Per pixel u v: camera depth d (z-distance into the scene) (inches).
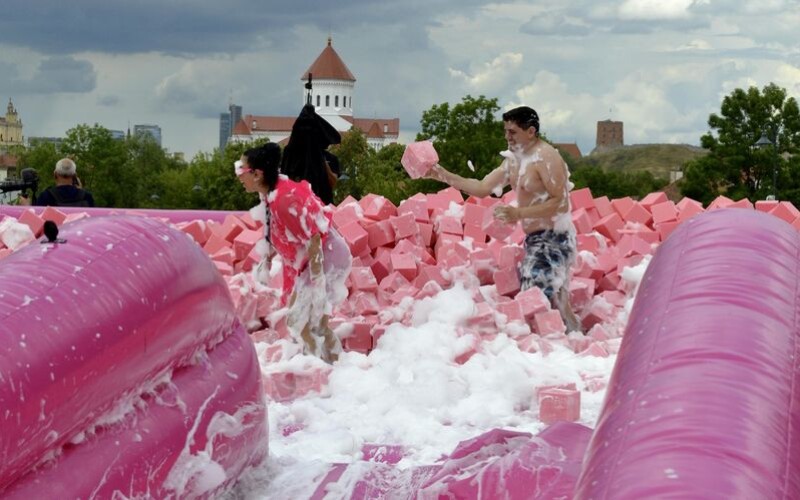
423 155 340.8
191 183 4879.4
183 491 159.9
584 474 106.1
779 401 108.4
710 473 94.3
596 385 279.9
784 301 132.5
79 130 4790.8
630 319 140.0
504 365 279.0
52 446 132.5
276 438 236.4
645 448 100.7
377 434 239.1
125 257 158.2
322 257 298.4
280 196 293.4
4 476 122.0
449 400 261.7
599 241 418.6
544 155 335.9
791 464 99.7
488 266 372.8
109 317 145.1
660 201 457.4
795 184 2320.4
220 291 190.1
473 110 2780.5
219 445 172.7
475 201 440.1
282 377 273.7
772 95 2330.2
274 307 337.7
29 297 136.3
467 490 164.6
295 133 495.8
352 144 3750.0
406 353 301.9
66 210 469.1
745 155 2336.4
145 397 159.2
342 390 272.1
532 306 328.8
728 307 127.6
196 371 176.7
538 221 341.7
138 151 5772.6
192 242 184.1
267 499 190.5
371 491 193.8
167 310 161.2
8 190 600.7
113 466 142.0
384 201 413.7
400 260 379.6
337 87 7770.7
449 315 324.5
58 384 130.0
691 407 105.2
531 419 253.4
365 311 353.1
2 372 122.1
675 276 141.3
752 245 148.3
